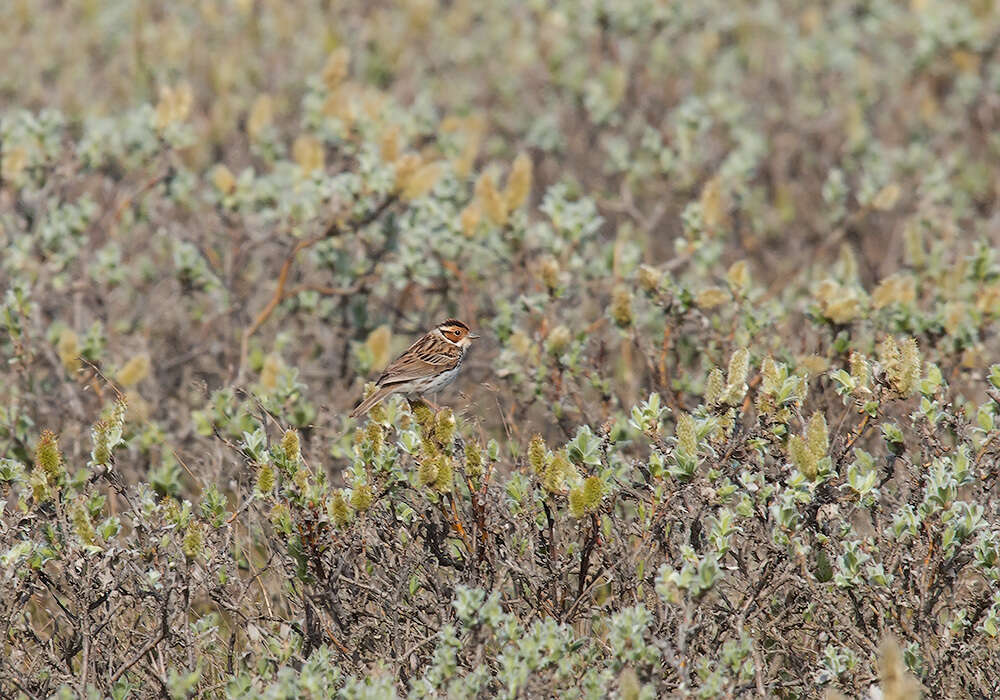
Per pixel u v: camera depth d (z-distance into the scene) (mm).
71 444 13242
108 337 15008
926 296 14875
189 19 28438
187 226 18062
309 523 9336
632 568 9508
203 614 11328
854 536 9641
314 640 9656
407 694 9219
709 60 25469
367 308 16344
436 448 9641
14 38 25969
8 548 9297
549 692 8312
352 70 26328
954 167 21516
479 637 8633
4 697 9359
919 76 24391
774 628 9648
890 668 7523
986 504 9508
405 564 9539
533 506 9789
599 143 22750
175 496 11945
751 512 9297
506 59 25594
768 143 22641
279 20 26703
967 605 9680
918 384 9688
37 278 15344
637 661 8352
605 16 23984
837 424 11547
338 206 15344
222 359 16078
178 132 17156
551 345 12797
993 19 24406
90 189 18062
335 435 12430
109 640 9562
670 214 20359
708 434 9648
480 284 16016
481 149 22484
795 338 14758
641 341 12977
